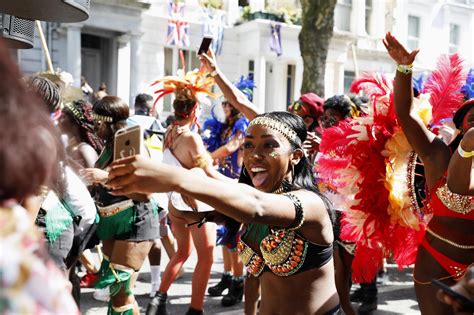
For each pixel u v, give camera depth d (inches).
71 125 123.6
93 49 578.9
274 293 78.8
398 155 115.7
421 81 139.7
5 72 35.8
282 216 66.5
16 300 30.5
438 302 96.9
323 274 76.2
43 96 103.1
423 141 103.7
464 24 881.5
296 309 76.2
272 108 709.3
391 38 102.7
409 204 114.7
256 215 61.9
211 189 55.4
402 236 117.4
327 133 121.6
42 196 75.6
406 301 188.7
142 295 187.3
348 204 121.6
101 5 532.4
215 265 240.4
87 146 122.9
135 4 549.3
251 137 79.6
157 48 599.8
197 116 147.4
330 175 123.2
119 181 49.9
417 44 837.8
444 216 97.9
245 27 644.7
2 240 32.8
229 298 178.9
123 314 121.5
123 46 562.3
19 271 31.5
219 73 129.0
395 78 105.0
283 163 78.0
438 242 98.3
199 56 130.2
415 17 833.5
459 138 103.9
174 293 191.8
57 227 96.7
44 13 87.4
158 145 147.1
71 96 178.5
